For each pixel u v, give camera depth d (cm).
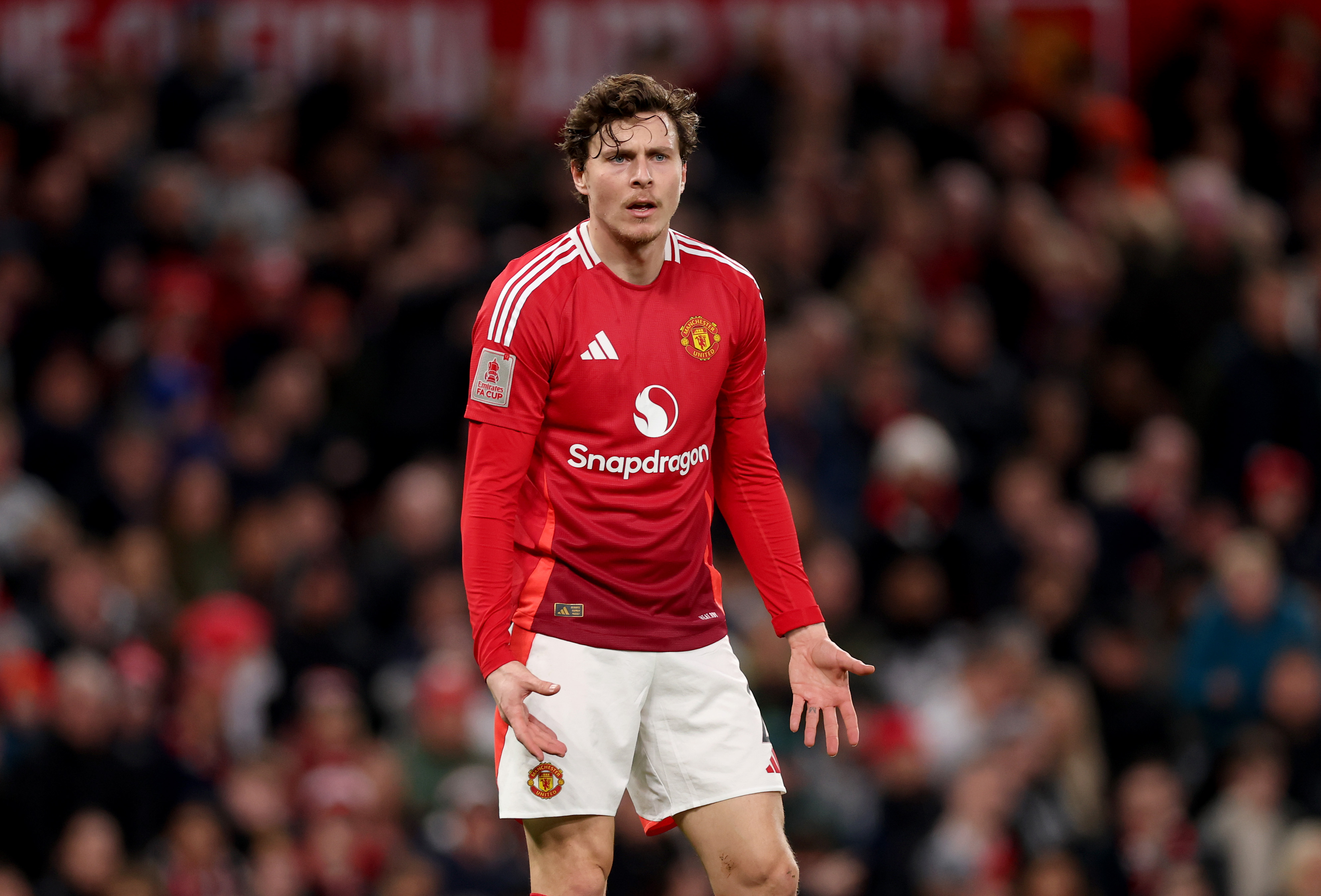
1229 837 2833
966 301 4022
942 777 2861
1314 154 4578
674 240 1348
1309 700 3031
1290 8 4694
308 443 3541
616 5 4322
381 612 3209
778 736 2762
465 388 3631
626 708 1311
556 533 1314
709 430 1341
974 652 3036
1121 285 4109
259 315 3775
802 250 3928
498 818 2680
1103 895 2738
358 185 4088
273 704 2977
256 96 4203
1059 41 4525
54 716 2700
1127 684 3141
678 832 2630
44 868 2612
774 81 4206
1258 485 3522
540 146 4116
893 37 4391
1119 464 3778
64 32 4250
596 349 1291
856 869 2648
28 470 3391
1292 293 4269
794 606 1387
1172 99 4491
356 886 2619
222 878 2595
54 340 3716
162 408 3538
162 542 3195
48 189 3847
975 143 4278
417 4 4300
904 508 3316
